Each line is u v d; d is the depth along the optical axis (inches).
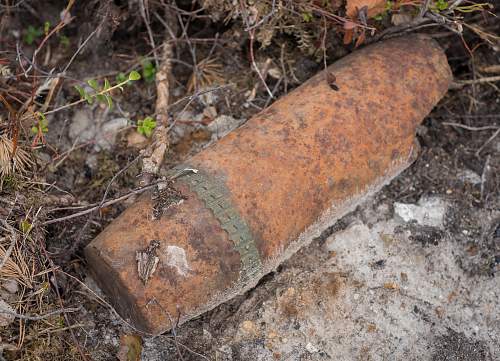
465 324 15.5
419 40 15.9
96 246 12.8
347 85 14.6
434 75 15.2
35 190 15.3
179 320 12.9
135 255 12.4
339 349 14.7
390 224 16.4
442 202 16.9
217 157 13.4
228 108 17.7
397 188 17.1
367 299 15.3
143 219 12.8
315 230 14.4
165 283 12.3
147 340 14.8
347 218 16.4
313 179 13.5
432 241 16.2
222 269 12.6
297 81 17.6
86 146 17.4
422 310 15.4
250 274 13.0
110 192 16.4
